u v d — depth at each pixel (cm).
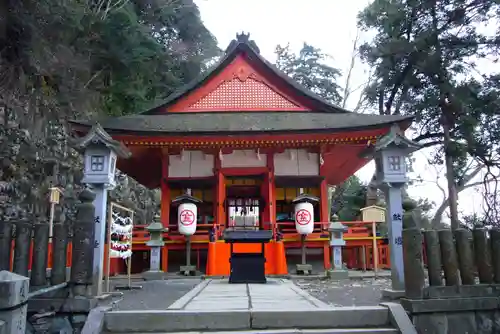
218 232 1579
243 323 573
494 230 634
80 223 631
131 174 2195
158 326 572
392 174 811
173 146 1659
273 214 1677
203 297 786
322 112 1891
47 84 2075
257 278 1118
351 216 3225
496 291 607
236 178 1836
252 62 1941
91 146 760
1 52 1708
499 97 2370
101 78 2753
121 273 1580
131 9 2898
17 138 1730
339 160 1997
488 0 2423
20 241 608
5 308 429
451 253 616
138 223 2894
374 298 765
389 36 2805
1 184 1598
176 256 1619
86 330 552
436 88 2641
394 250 766
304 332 547
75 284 614
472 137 2498
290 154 1783
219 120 1766
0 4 1513
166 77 3319
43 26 1772
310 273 1469
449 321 586
